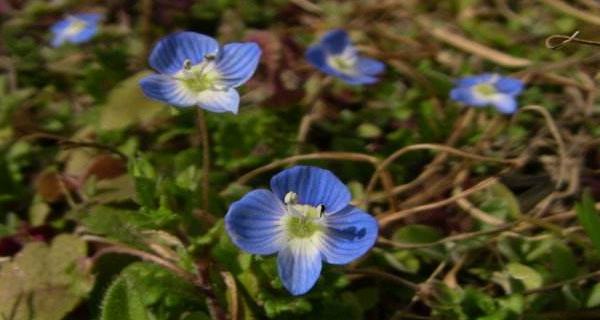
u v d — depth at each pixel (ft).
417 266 0.44
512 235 0.45
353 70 0.51
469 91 0.49
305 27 0.56
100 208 0.43
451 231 0.46
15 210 0.47
